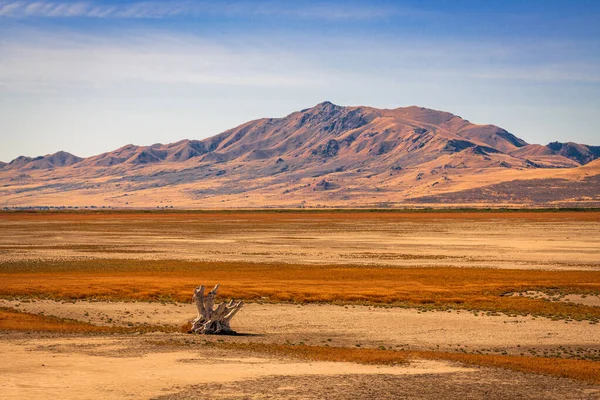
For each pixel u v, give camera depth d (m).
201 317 43.50
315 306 54.22
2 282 65.69
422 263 88.69
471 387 28.41
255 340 40.50
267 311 51.69
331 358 34.38
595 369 32.44
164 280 68.38
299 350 36.66
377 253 102.25
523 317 49.34
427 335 42.88
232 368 31.27
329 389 27.44
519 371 31.78
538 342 41.00
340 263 88.50
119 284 64.25
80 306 53.28
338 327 45.47
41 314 49.47
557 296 59.38
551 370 31.98
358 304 55.16
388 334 43.12
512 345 40.09
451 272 77.56
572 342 41.06
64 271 79.50
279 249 108.94
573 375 31.00
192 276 73.69
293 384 28.17
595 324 46.88
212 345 37.81
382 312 51.31
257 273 76.88
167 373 29.83
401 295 58.72
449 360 34.28
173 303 55.25
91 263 88.25
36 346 36.25
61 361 32.12
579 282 67.44
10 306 52.44
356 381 29.00
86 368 30.52
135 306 53.66
